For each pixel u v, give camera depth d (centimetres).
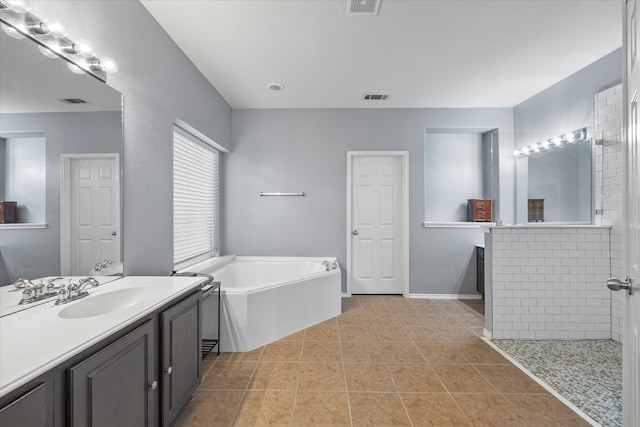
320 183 401
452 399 182
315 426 160
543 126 344
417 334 280
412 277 398
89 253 155
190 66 274
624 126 113
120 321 109
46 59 131
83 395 92
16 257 118
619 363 223
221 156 398
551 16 217
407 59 276
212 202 378
